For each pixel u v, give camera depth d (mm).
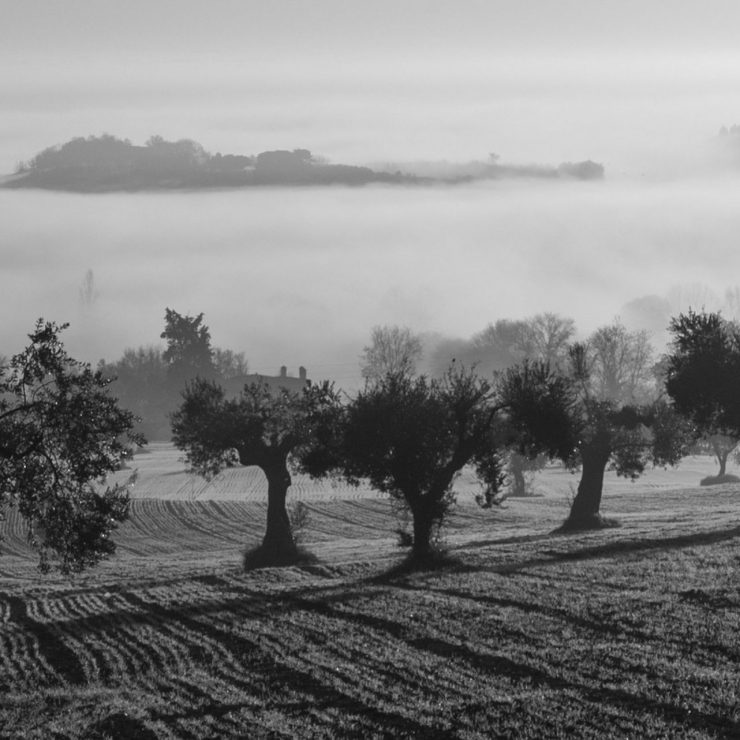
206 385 88125
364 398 73500
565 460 90875
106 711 37375
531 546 74125
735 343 78312
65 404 41031
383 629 47344
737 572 54562
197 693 39125
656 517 98062
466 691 36562
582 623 45562
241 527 122750
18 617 60062
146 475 187625
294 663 42312
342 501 136875
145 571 84500
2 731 36000
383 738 32500
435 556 70688
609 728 31844
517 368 76875
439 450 72375
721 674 36531
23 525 122125
